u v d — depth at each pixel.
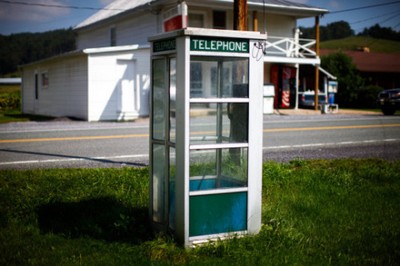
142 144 12.41
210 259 4.21
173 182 4.69
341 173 8.16
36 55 109.88
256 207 4.70
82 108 21.59
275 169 7.92
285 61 26.17
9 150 11.17
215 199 4.51
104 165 9.03
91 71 20.72
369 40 102.81
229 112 4.80
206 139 4.76
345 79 35.22
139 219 5.45
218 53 4.43
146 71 21.98
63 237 4.94
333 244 4.87
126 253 4.45
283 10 26.39
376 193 7.04
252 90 4.62
